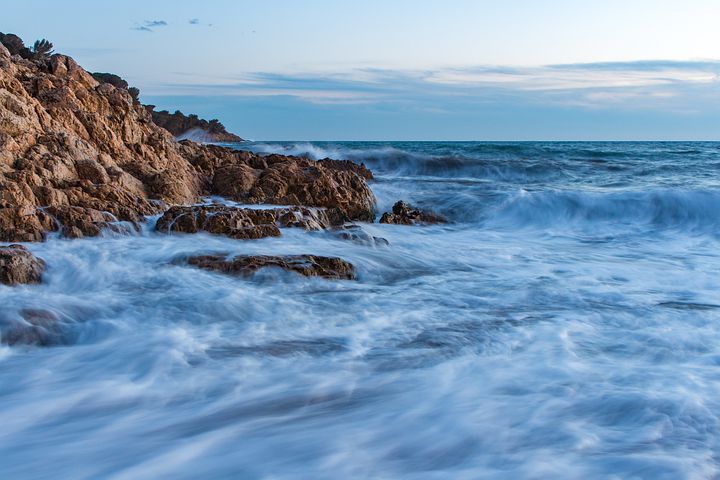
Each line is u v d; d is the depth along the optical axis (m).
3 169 12.58
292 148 38.34
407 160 32.66
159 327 8.39
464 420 5.81
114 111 17.42
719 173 29.48
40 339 7.94
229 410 6.08
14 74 16.28
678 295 10.40
